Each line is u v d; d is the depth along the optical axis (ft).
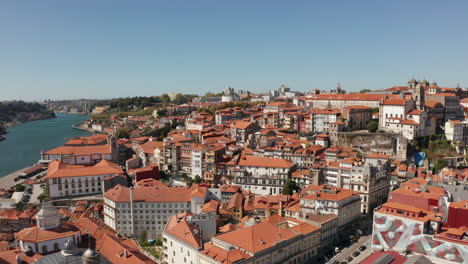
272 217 575.38
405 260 441.68
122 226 652.48
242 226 548.31
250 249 440.86
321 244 552.00
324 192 652.48
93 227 545.85
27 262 415.85
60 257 306.55
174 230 509.35
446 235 441.27
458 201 537.65
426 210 515.50
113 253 455.22
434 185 604.49
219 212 652.89
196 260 451.94
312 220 568.41
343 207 621.72
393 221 486.38
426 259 438.40
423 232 458.50
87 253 283.59
